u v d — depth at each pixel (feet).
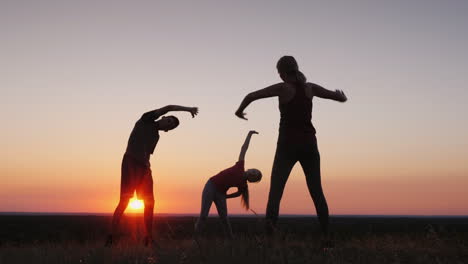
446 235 19.89
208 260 15.05
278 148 19.48
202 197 25.58
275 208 18.89
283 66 19.60
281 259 14.67
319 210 19.19
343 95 20.34
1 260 16.34
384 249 18.07
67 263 15.72
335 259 15.37
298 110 19.12
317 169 19.48
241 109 19.25
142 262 15.35
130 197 23.18
